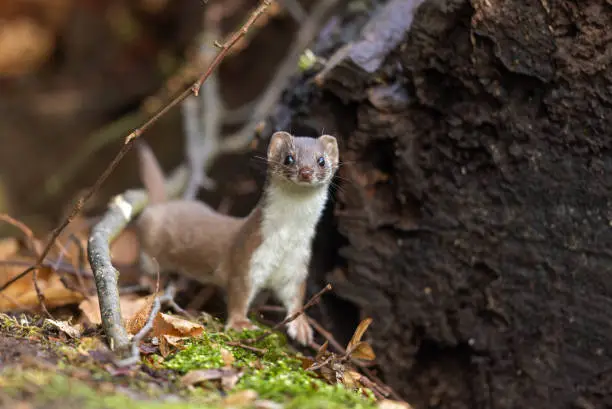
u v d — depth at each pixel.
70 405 4.84
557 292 7.98
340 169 8.83
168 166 17.42
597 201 7.71
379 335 8.86
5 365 5.55
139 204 10.01
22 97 18.78
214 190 14.35
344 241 9.14
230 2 14.90
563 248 7.91
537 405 8.16
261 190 10.01
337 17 10.86
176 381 6.00
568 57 7.50
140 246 9.70
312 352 9.10
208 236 9.04
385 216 8.83
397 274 8.78
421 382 8.96
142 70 18.62
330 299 9.39
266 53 17.09
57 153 18.12
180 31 17.84
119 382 5.68
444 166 8.44
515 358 8.26
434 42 8.09
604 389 7.88
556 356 8.05
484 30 7.72
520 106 7.88
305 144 8.26
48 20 18.84
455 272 8.50
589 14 7.36
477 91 8.04
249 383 6.10
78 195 15.48
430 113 8.48
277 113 10.01
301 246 8.59
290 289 8.72
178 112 17.59
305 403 5.52
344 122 9.01
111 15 18.56
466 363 8.76
